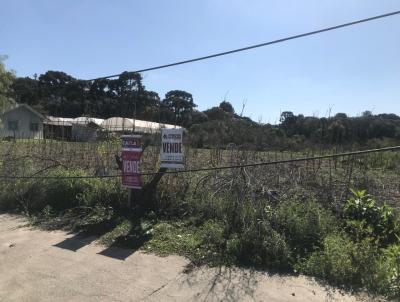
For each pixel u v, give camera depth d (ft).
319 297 13.96
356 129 41.27
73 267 16.69
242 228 19.06
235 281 15.28
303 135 44.19
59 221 23.49
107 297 13.99
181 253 18.13
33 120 146.82
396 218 19.62
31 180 28.04
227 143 34.04
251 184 23.15
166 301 13.70
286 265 16.60
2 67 80.02
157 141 29.43
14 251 18.65
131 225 22.00
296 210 19.89
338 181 29.32
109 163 31.89
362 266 15.31
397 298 13.78
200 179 25.17
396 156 49.96
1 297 13.97
